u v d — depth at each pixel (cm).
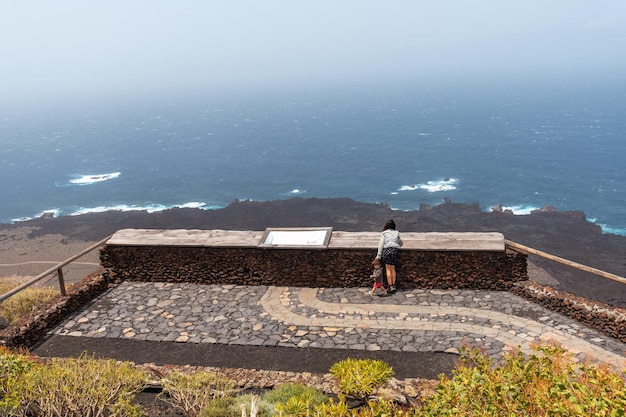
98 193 16750
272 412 711
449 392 584
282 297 1245
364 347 991
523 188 14438
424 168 18088
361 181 16625
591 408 476
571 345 952
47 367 805
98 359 924
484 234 1244
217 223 9481
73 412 704
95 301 1265
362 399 789
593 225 8638
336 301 1208
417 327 1061
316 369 923
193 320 1145
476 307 1137
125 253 1362
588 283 6019
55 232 9369
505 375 588
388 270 1227
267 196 15412
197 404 768
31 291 1717
